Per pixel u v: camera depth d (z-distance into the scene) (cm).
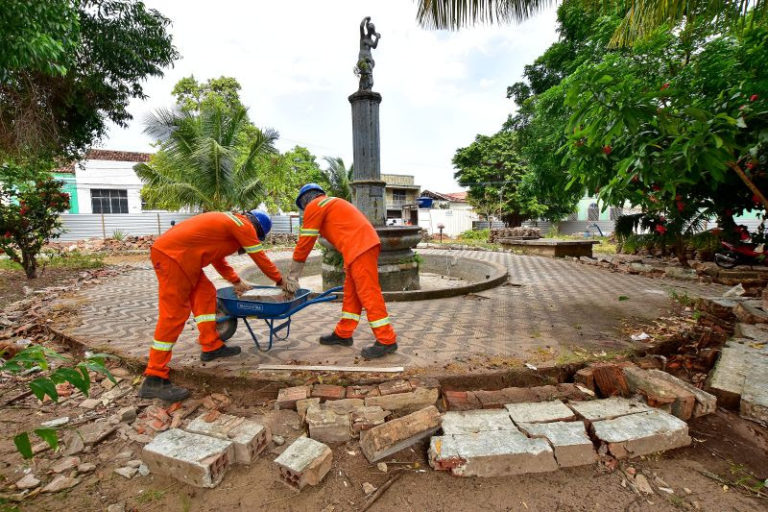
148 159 2412
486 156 2939
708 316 446
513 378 307
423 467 228
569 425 245
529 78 1427
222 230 304
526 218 3158
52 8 514
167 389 289
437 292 601
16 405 291
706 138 278
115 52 835
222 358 339
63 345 406
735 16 334
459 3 410
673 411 268
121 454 237
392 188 3397
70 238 1773
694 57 641
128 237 1731
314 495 207
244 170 1620
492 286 679
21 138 800
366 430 244
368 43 660
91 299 604
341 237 344
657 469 226
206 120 1466
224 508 198
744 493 208
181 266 284
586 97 288
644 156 294
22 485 210
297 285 361
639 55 699
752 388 280
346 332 364
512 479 218
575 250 1199
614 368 301
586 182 416
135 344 378
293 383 295
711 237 852
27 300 596
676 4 327
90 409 285
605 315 475
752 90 418
